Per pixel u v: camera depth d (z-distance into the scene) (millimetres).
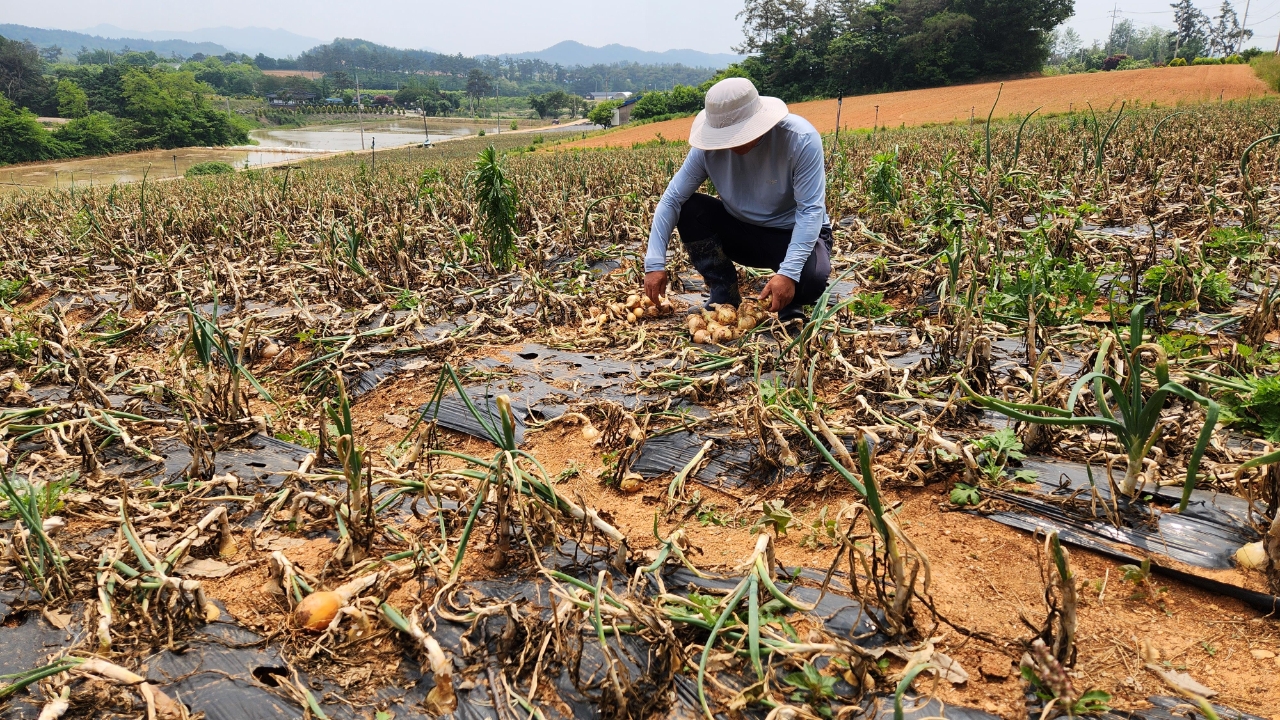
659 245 4953
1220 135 14328
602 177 14430
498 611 2301
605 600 2270
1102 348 2869
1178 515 2672
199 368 4910
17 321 6027
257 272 7766
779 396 3498
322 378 4902
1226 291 4719
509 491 2648
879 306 5250
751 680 2127
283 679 2213
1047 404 3154
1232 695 2045
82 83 131125
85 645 2359
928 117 49812
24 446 3889
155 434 3961
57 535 3008
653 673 2150
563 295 5992
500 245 7371
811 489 3184
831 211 9133
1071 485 2920
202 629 2439
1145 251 5738
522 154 36062
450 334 5395
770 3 83688
